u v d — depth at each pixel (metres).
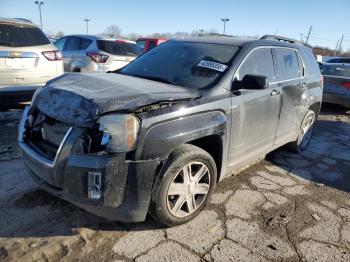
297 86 4.61
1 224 2.91
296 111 4.73
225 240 2.96
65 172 2.50
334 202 3.86
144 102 2.61
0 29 5.55
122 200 2.58
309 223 3.36
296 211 3.57
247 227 3.18
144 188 2.61
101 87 2.89
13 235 2.78
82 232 2.89
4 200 3.27
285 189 4.07
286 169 4.73
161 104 2.70
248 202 3.65
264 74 3.94
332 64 9.77
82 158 2.45
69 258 2.58
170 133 2.68
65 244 2.73
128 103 2.57
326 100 9.29
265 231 3.15
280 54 4.37
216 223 3.19
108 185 2.47
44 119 2.89
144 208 2.69
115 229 2.97
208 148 3.37
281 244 2.98
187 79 3.42
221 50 3.74
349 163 5.19
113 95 2.67
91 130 2.50
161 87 3.09
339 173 4.76
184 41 4.18
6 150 4.50
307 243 3.03
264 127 3.96
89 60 8.66
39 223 2.96
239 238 3.01
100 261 2.58
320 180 4.46
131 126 2.49
